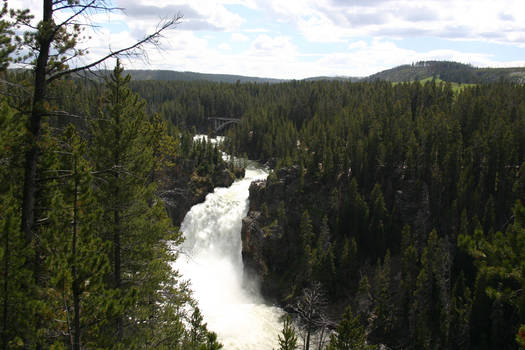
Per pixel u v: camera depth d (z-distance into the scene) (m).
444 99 125.81
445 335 49.16
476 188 72.00
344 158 84.25
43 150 16.77
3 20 14.42
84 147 18.22
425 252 56.31
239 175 115.62
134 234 23.36
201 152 109.25
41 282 16.67
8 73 15.61
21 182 16.62
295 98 164.25
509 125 85.75
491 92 126.69
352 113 119.12
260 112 157.62
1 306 13.39
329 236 68.94
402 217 74.38
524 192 69.31
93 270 13.30
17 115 15.09
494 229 65.69
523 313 13.62
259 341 51.31
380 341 53.31
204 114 199.25
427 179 78.44
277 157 123.06
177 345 24.45
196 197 92.50
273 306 64.94
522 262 13.32
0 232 13.16
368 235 69.00
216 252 84.69
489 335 48.62
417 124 94.94
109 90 23.59
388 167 80.94
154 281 23.89
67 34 15.20
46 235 14.40
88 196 14.54
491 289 14.93
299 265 71.00
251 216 79.94
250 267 75.69
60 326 14.62
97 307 14.30
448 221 70.31
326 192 81.00
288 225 77.94
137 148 24.89
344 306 61.03
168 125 113.31
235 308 62.34
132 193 22.81
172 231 28.55
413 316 51.72
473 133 86.12
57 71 15.46
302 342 49.91
